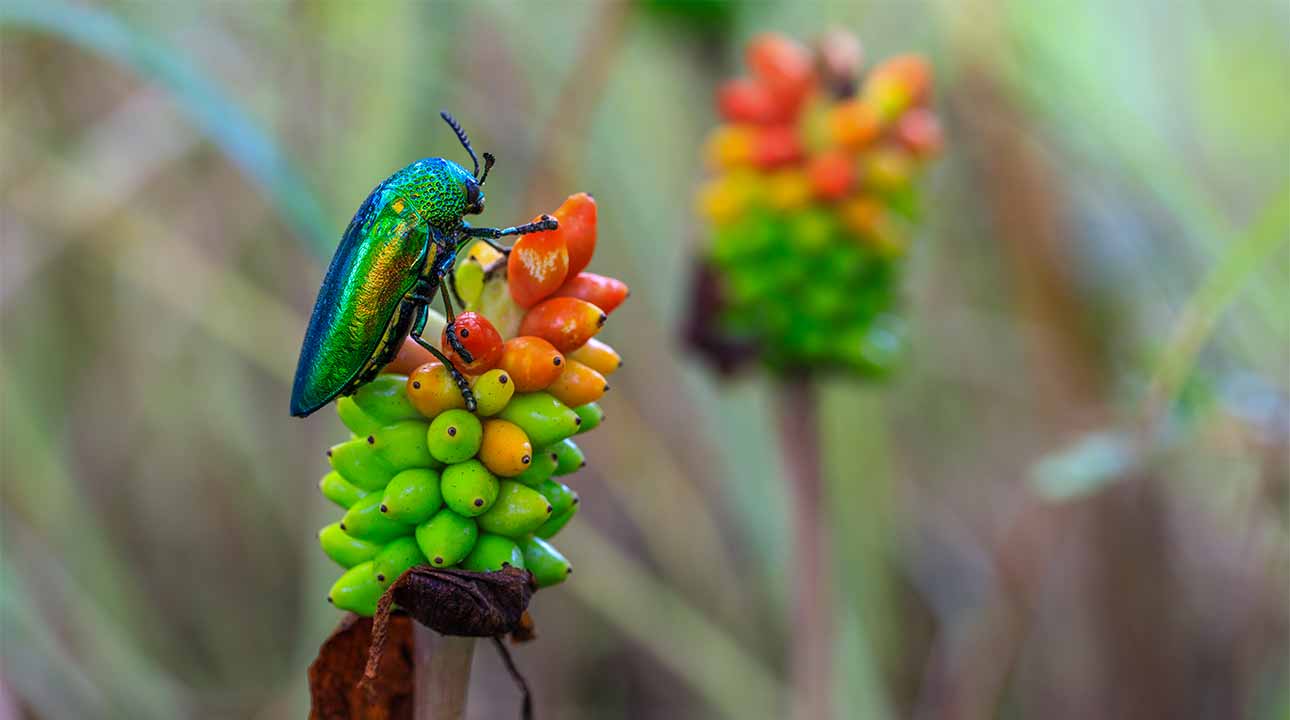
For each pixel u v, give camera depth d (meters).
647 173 1.08
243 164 0.71
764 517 1.00
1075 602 0.97
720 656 0.96
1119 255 1.04
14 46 0.96
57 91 0.98
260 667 1.03
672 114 1.08
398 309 0.57
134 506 1.04
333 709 0.58
